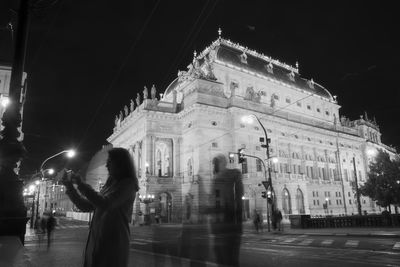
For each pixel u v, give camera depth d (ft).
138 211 185.57
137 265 39.99
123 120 247.09
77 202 10.39
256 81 227.61
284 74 257.96
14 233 23.68
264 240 74.33
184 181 189.37
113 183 11.36
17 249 17.63
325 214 222.48
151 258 47.03
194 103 185.78
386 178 158.61
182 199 184.44
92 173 200.85
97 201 9.71
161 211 196.34
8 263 13.99
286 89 245.45
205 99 191.93
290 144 223.51
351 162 273.95
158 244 69.97
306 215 111.24
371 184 163.53
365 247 53.72
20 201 24.26
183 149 198.29
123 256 10.39
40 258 45.44
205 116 188.96
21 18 26.45
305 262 40.22
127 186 10.73
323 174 246.68
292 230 100.78
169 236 92.79
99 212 10.91
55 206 320.50
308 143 237.04
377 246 54.39
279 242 68.39
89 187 9.93
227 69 214.28
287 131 221.87
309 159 238.27
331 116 282.56
